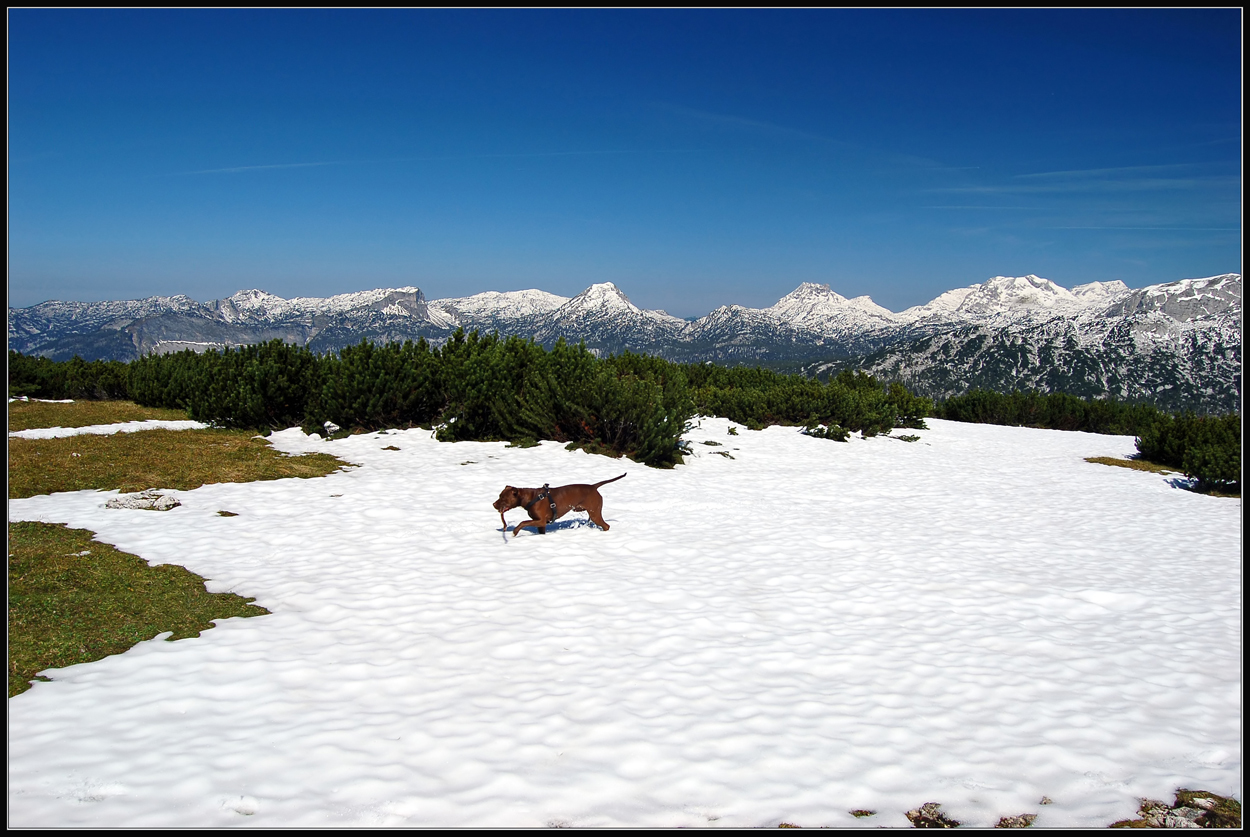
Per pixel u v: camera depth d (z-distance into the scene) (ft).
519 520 32.96
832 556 28.30
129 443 47.09
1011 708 15.11
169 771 11.85
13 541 25.46
